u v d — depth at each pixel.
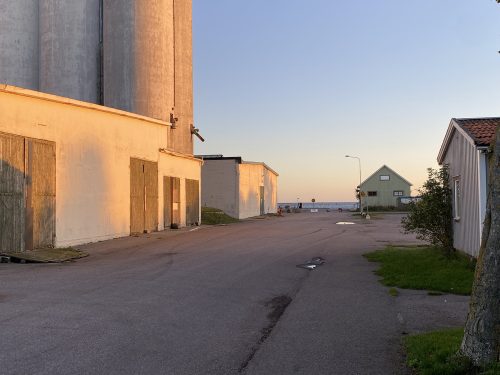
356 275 12.73
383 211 75.94
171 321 7.73
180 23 33.97
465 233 14.41
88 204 20.03
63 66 28.23
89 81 28.77
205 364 5.82
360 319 8.25
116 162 22.17
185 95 34.22
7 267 13.59
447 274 12.26
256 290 10.55
